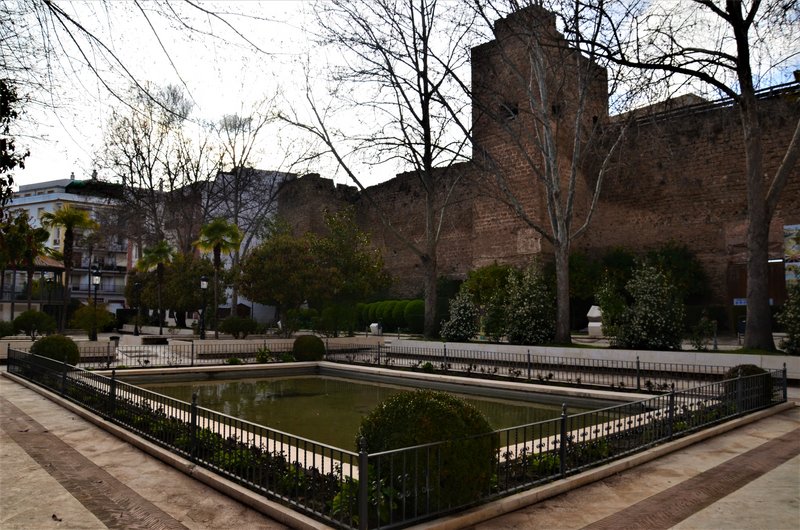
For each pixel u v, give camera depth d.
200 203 36.53
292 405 13.05
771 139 24.70
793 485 6.12
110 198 35.94
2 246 6.85
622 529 4.92
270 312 44.66
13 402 11.56
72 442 8.23
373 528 4.67
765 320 14.98
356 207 42.47
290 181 36.44
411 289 37.97
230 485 5.88
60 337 16.50
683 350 16.03
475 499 5.15
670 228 27.77
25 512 5.35
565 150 28.38
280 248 25.94
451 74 20.02
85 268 58.28
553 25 19.53
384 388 15.87
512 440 8.98
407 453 4.97
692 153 27.22
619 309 17.81
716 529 4.91
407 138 22.44
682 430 8.29
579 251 29.56
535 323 19.09
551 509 5.41
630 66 14.45
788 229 24.23
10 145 5.77
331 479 5.22
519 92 27.81
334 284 26.16
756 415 9.69
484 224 30.72
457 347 20.14
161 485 6.21
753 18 14.51
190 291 33.78
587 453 6.70
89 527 4.98
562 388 12.94
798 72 16.34
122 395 9.74
